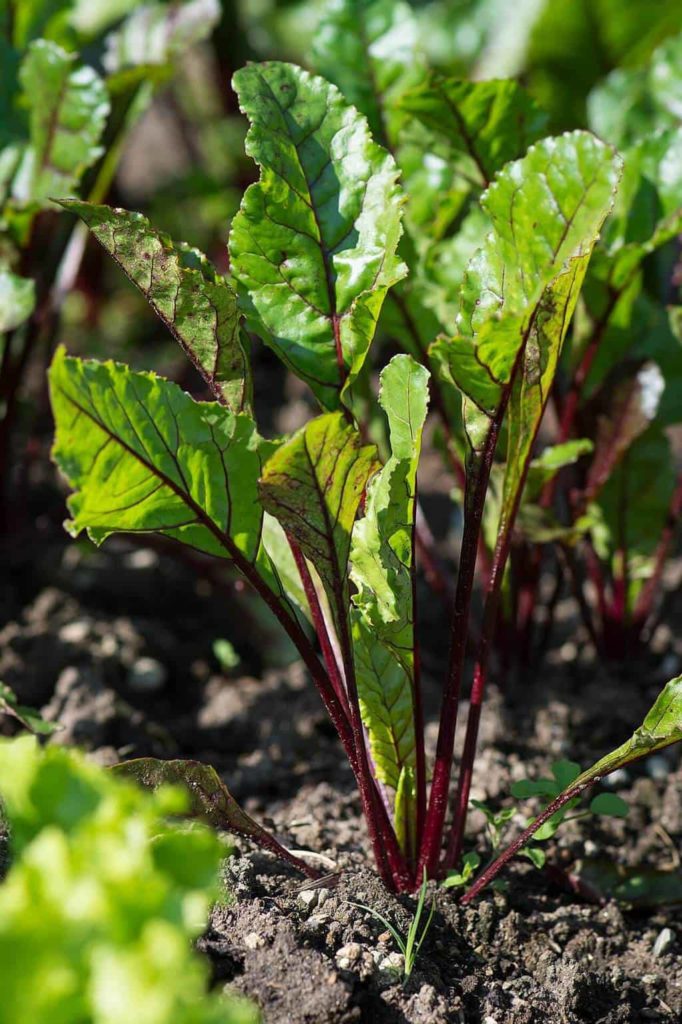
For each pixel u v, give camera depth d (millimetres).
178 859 871
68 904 832
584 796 1127
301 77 1015
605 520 1197
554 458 1101
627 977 1027
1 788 885
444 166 1134
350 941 996
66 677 1173
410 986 986
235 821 1006
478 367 971
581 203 968
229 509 981
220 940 984
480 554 1157
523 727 1172
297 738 1169
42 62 1184
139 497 963
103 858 839
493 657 1201
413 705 1015
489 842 1085
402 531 977
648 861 1096
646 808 1123
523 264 983
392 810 1038
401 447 981
